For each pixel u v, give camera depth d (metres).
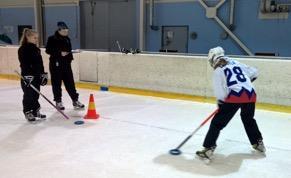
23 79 4.84
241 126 4.79
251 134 3.71
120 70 7.50
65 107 5.95
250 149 3.91
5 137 4.32
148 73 7.14
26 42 4.80
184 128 4.73
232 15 8.81
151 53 7.36
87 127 4.77
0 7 13.05
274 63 5.77
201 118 5.26
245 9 8.68
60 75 5.61
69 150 3.86
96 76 7.87
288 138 4.31
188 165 3.45
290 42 8.23
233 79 3.38
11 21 12.88
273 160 3.59
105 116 5.38
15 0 12.58
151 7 9.98
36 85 4.97
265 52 8.60
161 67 6.95
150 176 3.18
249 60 6.02
